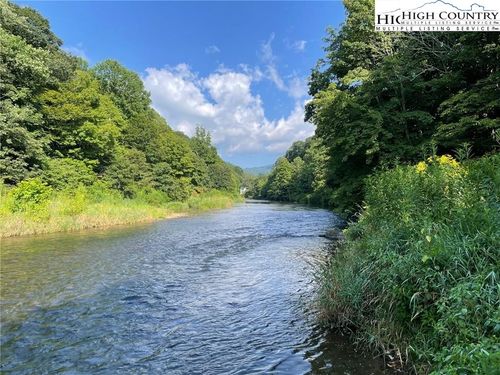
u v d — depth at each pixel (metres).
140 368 4.59
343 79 15.97
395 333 4.38
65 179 26.17
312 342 5.12
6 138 21.03
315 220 26.11
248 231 19.27
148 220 26.33
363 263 5.48
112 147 34.69
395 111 14.10
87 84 38.91
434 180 5.46
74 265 10.59
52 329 5.87
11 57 22.50
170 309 6.81
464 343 2.99
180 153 50.59
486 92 10.28
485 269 3.44
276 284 8.27
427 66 14.23
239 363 4.65
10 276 9.25
